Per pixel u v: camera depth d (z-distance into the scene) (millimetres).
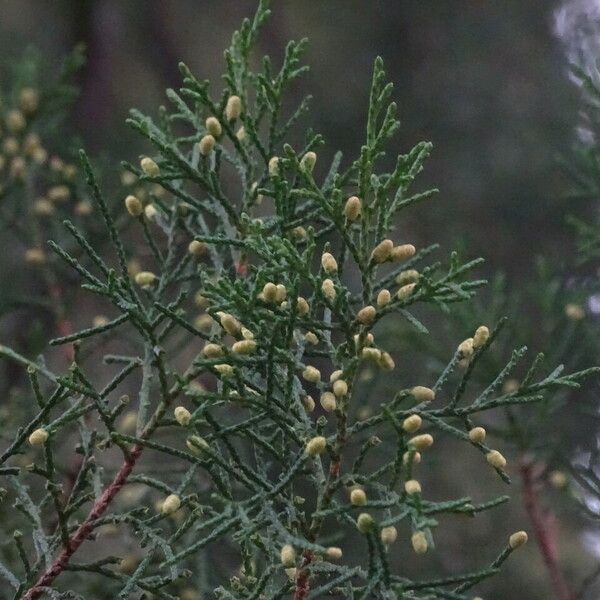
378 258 677
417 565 937
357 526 650
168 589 775
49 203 865
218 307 669
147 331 696
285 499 671
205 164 719
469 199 1210
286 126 730
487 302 1035
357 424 672
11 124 871
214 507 776
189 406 823
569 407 903
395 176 680
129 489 822
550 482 873
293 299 667
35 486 813
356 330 683
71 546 684
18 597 678
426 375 911
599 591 1016
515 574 1008
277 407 681
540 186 1201
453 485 1042
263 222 714
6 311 862
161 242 911
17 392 836
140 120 722
